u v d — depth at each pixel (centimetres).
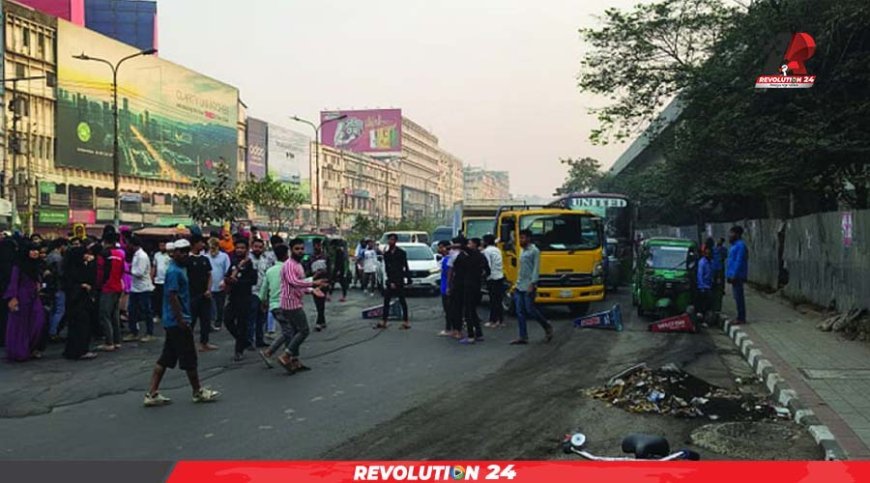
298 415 776
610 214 2634
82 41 5272
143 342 1341
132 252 1407
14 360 1135
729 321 1523
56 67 5038
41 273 1327
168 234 2033
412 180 14000
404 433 702
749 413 785
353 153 10412
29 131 4788
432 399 852
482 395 873
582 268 1738
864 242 1353
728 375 1028
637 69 2298
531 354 1188
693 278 1619
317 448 651
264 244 1341
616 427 729
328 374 1017
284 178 8250
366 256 2459
